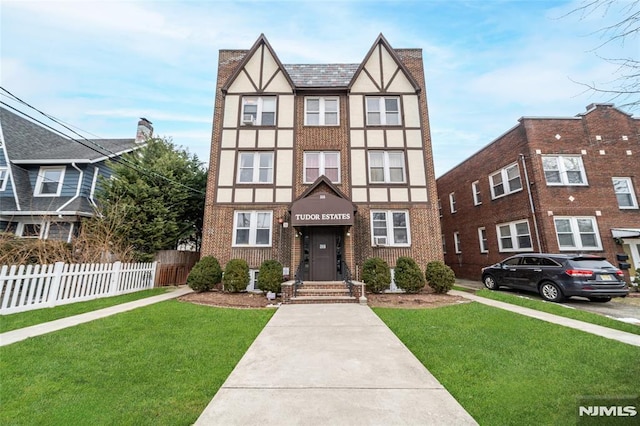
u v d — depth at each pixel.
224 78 16.25
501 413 3.43
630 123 15.27
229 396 3.65
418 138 15.14
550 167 14.73
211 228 14.09
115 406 3.53
